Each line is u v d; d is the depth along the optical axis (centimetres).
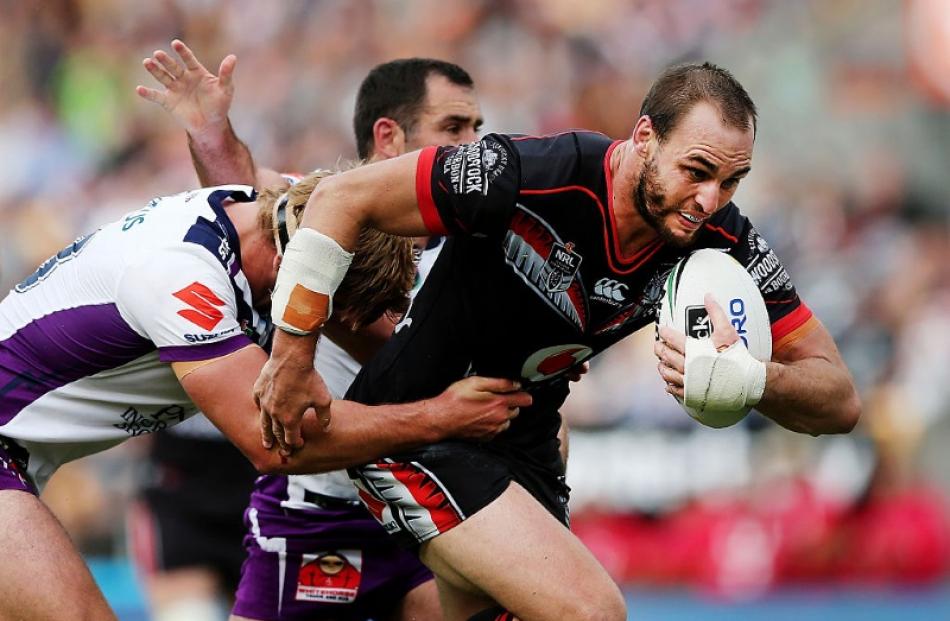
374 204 1373
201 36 5244
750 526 3259
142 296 1452
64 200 4728
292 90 4878
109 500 3497
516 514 1455
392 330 1653
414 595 1808
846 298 3741
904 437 3384
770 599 3212
